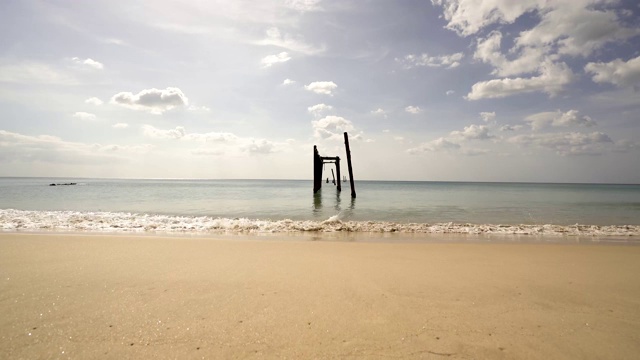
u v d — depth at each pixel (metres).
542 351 2.48
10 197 26.45
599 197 36.00
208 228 10.41
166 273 4.46
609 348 2.54
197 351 2.38
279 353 2.38
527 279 4.46
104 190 43.47
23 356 2.27
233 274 4.48
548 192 51.59
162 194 34.94
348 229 10.59
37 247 6.10
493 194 41.50
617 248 6.98
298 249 6.47
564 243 8.13
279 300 3.48
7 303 3.26
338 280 4.28
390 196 34.62
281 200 26.67
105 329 2.72
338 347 2.48
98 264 4.91
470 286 4.10
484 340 2.65
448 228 10.90
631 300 3.66
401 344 2.55
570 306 3.45
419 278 4.43
